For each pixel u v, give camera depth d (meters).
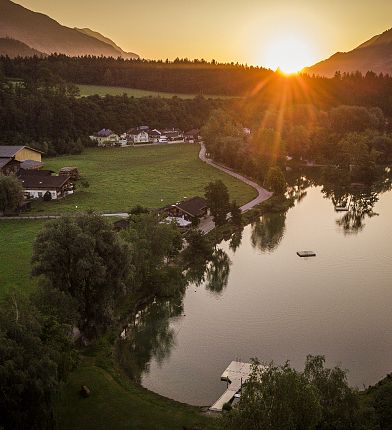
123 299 89.00
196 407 62.09
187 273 108.38
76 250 71.31
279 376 45.06
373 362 74.00
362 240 131.00
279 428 42.34
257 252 121.94
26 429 48.44
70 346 57.88
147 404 61.53
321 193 186.75
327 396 47.25
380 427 47.72
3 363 46.66
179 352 77.56
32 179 164.00
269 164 195.88
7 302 64.12
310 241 130.12
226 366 73.56
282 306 92.38
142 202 155.25
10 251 110.50
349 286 101.06
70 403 60.84
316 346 78.56
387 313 89.25
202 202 144.38
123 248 76.81
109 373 67.75
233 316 88.94
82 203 154.00
